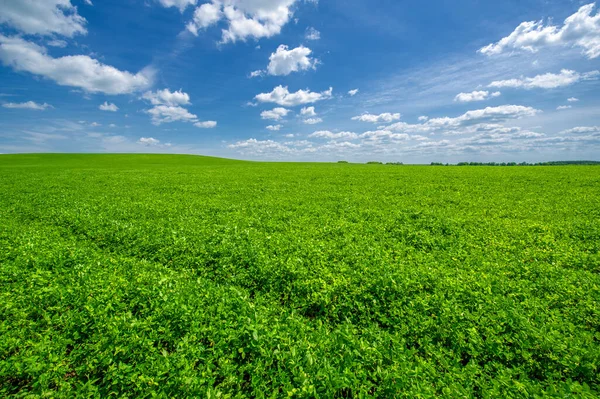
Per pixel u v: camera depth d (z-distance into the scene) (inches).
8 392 214.8
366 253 432.5
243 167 2768.2
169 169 2440.9
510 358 232.7
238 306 296.4
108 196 1007.0
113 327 255.1
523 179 1432.1
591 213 703.1
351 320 302.5
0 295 302.7
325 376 207.6
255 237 517.7
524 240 515.8
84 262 402.9
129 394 205.5
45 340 246.8
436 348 249.8
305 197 997.8
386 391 204.1
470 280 348.8
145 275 353.4
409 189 1175.6
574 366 219.6
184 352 236.1
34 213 729.0
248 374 233.9
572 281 342.3
